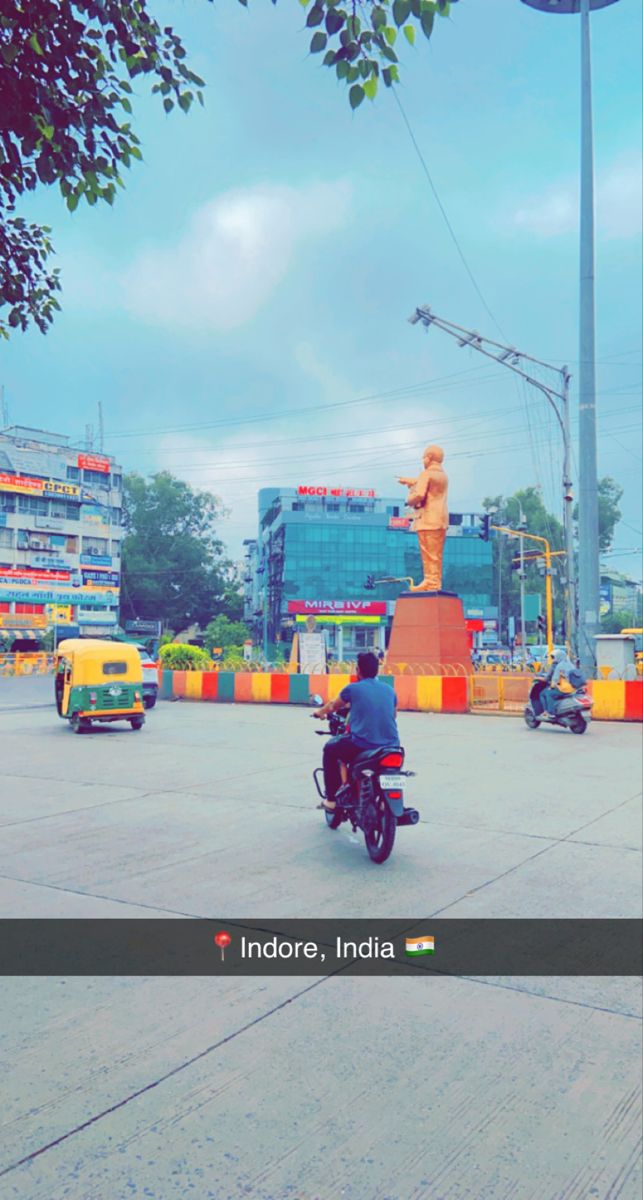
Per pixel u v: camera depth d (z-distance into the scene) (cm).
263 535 10744
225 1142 272
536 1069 323
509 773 1045
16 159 461
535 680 1591
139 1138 273
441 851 650
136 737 1419
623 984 402
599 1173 261
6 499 6688
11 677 3812
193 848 653
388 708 673
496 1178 258
